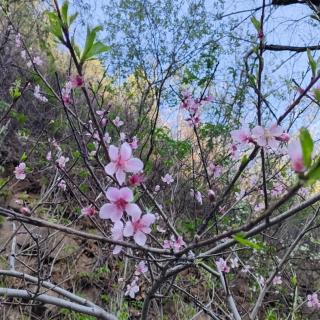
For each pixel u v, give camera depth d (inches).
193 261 67.9
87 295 167.6
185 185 160.9
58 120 201.8
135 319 162.1
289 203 164.6
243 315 167.9
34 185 194.2
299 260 224.7
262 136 54.8
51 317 152.9
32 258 164.2
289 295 202.4
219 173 97.7
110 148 48.7
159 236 131.5
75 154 117.5
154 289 74.5
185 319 152.2
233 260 138.7
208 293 155.9
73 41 50.6
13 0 208.8
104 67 235.9
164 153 181.5
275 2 174.6
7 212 45.7
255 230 46.0
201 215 149.9
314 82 53.0
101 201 112.6
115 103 212.8
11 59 201.2
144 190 77.3
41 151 204.8
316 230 230.1
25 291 85.0
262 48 65.3
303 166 31.1
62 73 194.7
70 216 169.9
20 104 216.2
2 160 199.2
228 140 186.1
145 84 235.6
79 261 179.5
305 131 30.6
